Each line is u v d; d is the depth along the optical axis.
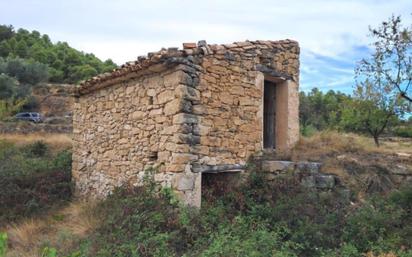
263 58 8.16
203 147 6.55
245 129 7.54
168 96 6.44
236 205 6.80
